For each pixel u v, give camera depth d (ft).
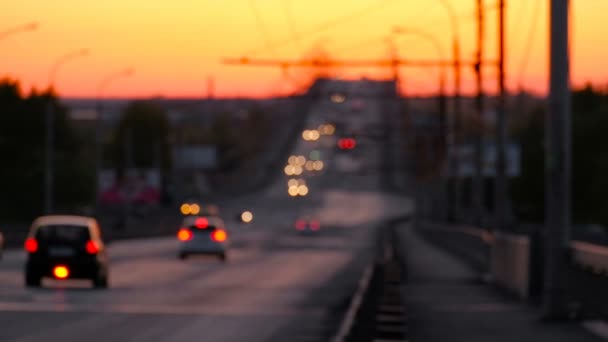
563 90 159.22
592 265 151.74
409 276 287.48
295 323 157.38
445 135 511.40
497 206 276.00
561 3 158.20
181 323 154.61
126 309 175.01
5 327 144.87
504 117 277.23
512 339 139.44
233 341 133.08
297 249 498.69
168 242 565.94
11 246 442.50
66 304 181.98
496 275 255.91
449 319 169.07
